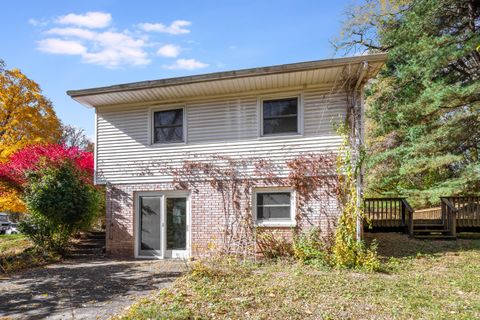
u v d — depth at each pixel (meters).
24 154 11.12
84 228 11.56
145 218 10.46
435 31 14.72
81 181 11.25
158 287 6.65
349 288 5.94
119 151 10.78
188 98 10.30
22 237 13.90
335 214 8.82
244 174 9.62
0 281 7.43
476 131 13.70
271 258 8.95
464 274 7.11
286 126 9.50
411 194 15.13
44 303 5.74
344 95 9.13
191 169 10.09
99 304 5.61
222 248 9.41
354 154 8.80
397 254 9.32
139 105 10.75
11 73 19.02
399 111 14.94
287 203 9.34
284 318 4.53
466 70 14.86
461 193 14.02
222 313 4.70
